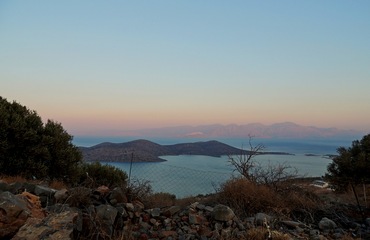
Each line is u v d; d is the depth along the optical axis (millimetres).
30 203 4727
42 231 4000
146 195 7816
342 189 10453
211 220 6684
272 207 8164
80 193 5859
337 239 6641
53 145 11367
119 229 5586
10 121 10555
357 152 10203
